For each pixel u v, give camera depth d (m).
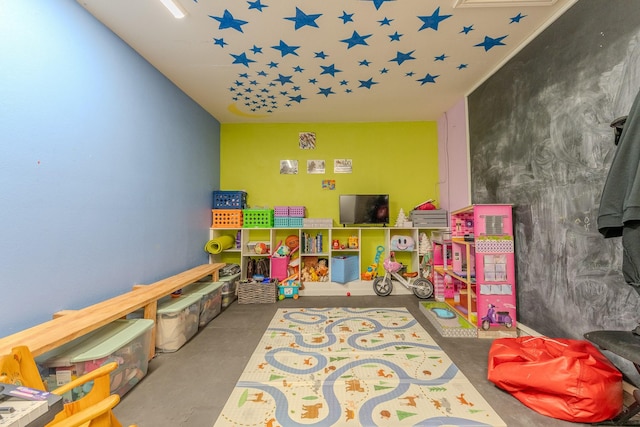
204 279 3.34
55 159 1.64
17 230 1.44
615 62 1.55
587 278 1.74
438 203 4.05
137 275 2.31
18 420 0.79
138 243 2.33
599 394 1.31
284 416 1.41
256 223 3.76
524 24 2.07
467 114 3.18
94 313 1.61
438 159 4.05
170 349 2.11
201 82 2.90
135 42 2.22
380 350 2.11
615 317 1.58
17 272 1.44
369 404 1.50
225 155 4.12
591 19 1.69
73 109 1.75
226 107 3.56
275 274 3.74
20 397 0.87
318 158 4.11
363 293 3.69
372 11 1.93
